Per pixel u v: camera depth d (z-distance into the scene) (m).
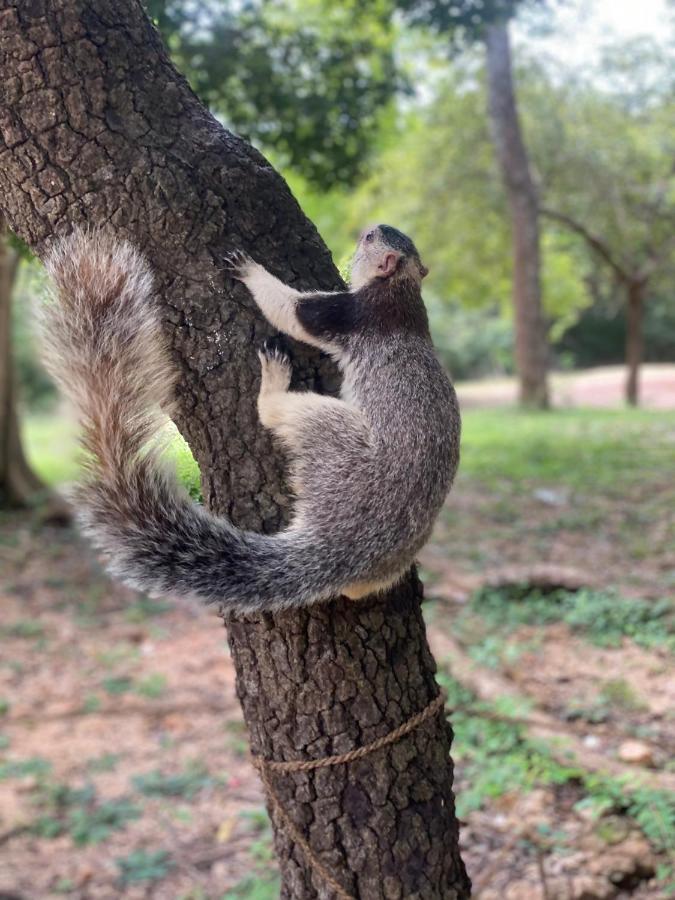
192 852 1.53
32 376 8.12
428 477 0.81
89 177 0.74
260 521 0.78
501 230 7.10
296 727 0.81
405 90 3.13
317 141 2.89
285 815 0.83
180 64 2.38
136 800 1.69
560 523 3.10
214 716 2.01
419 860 0.82
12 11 0.72
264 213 0.79
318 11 4.02
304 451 0.79
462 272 7.40
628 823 1.37
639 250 7.00
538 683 1.91
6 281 3.47
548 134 6.52
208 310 0.76
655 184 6.51
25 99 0.73
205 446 0.79
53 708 2.07
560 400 7.82
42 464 5.12
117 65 0.75
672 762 1.53
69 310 0.75
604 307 10.57
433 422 0.83
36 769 1.80
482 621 2.27
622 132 6.44
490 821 1.46
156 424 0.77
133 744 1.91
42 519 3.63
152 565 0.75
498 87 6.01
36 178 0.75
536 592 2.44
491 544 2.94
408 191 6.99
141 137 0.75
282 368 0.79
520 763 1.57
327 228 7.91
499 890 1.30
